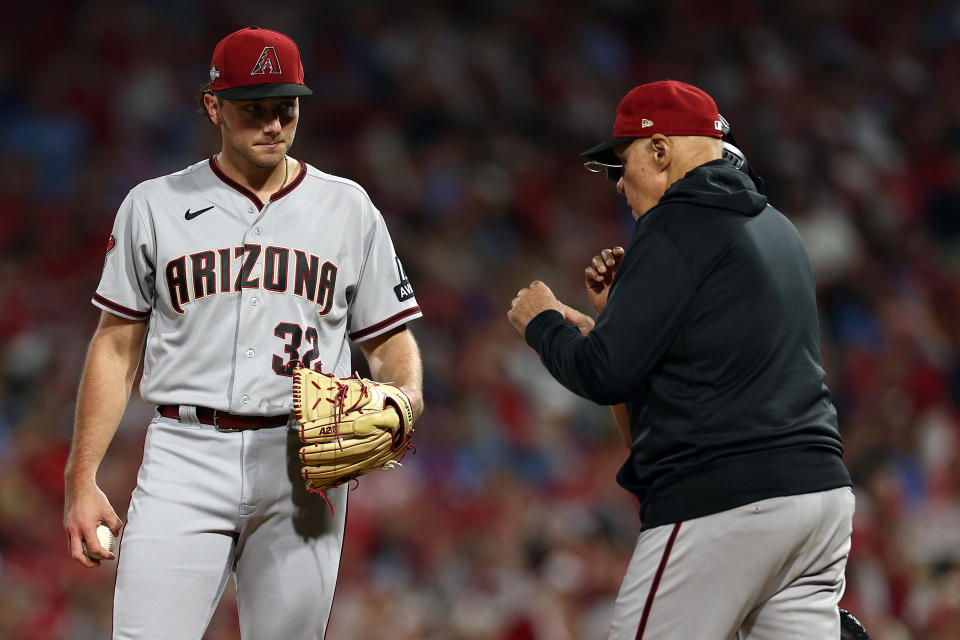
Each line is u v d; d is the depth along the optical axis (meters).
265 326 11.37
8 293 39.41
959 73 63.28
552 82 56.16
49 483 30.72
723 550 10.45
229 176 11.66
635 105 11.59
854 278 46.88
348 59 53.12
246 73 10.98
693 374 10.70
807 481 10.55
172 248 11.38
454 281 43.59
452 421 36.28
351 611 26.19
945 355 44.84
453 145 50.94
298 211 11.66
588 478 34.66
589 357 10.75
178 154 48.12
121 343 11.68
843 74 60.03
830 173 52.03
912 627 23.34
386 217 47.03
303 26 53.81
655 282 10.64
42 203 45.28
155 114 49.19
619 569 26.12
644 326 10.56
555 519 29.41
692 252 10.72
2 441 32.47
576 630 24.86
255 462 11.33
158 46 51.53
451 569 28.59
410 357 12.12
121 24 51.88
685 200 10.99
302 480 11.55
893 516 25.97
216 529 11.27
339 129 50.81
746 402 10.59
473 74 54.62
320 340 11.65
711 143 11.55
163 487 11.24
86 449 11.33
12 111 49.16
